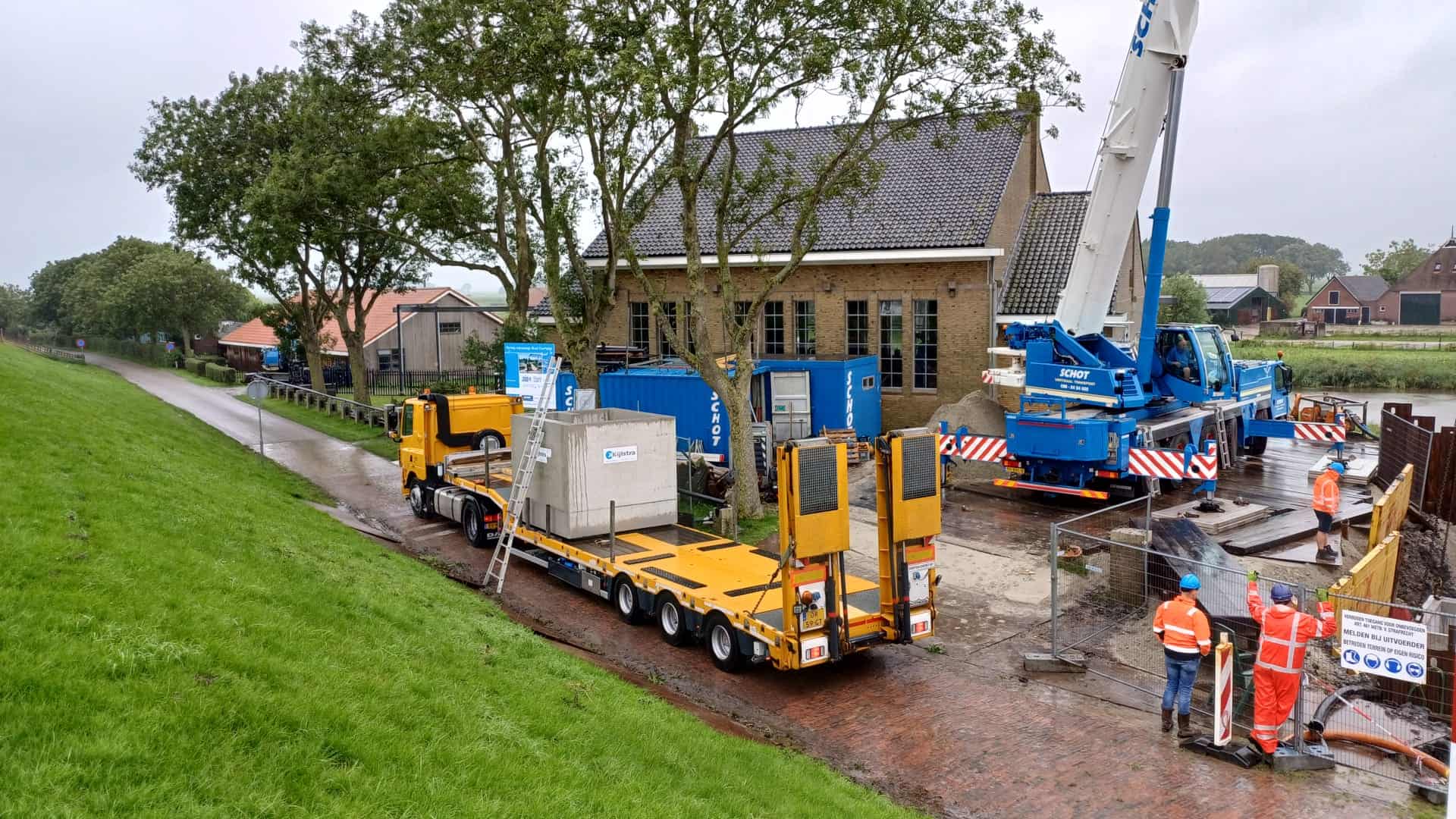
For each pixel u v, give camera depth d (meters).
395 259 36.47
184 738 5.24
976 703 10.42
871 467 22.72
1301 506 18.34
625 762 7.12
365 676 7.00
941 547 16.56
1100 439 18.25
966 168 28.69
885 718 10.05
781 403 23.11
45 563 6.96
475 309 47.78
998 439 19.84
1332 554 14.87
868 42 16.19
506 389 25.33
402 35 23.67
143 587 7.16
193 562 8.21
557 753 6.88
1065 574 14.81
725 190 17.86
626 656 11.81
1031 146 30.39
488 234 28.73
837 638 10.37
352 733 5.91
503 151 25.36
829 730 9.77
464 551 16.75
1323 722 9.43
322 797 5.15
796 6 15.66
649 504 14.66
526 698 7.86
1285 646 8.77
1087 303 19.80
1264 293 85.38
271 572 8.99
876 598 11.34
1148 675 11.14
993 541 16.86
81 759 4.80
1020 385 22.09
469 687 7.70
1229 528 16.70
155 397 36.78
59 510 8.38
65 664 5.59
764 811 6.98
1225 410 21.86
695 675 11.22
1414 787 8.33
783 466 10.02
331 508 19.69
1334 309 91.31
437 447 18.88
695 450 21.61
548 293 23.61
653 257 30.36
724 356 22.19
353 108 26.31
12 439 10.50
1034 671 11.28
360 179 26.02
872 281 27.73
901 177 29.34
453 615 10.57
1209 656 11.37
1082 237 19.44
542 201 22.89
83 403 17.94
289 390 43.22
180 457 16.12
